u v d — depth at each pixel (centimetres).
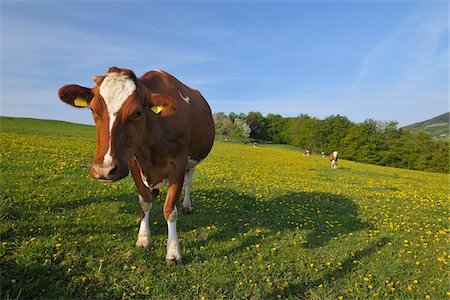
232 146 5450
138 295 339
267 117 12106
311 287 387
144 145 405
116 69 361
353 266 452
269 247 498
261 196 885
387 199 980
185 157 466
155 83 465
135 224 547
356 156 6744
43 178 828
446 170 5719
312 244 531
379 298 374
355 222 691
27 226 481
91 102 337
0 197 571
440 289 400
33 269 356
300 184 1239
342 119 8700
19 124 4844
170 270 396
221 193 873
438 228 683
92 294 335
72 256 400
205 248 471
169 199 435
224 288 365
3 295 309
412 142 6253
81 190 733
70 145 2025
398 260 477
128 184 845
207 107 674
